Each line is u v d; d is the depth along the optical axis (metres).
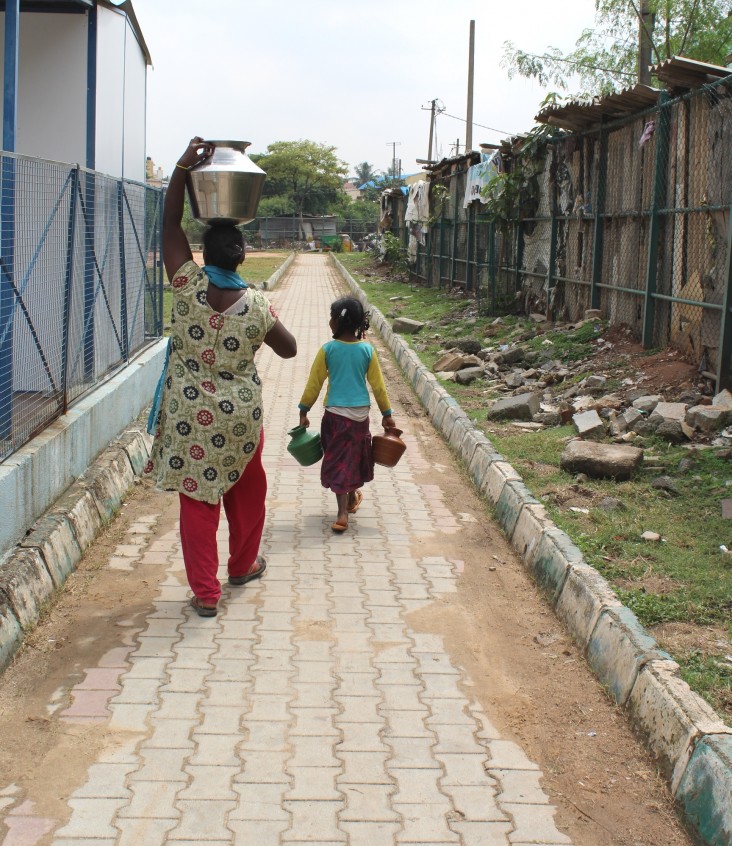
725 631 4.27
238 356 4.62
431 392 9.88
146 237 9.31
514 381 10.17
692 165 8.75
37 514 5.19
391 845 3.05
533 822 3.20
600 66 21.95
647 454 6.99
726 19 20.14
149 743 3.61
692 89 8.68
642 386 8.74
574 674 4.21
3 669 4.10
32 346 5.46
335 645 4.50
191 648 4.42
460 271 19.97
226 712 3.85
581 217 11.86
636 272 10.34
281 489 7.11
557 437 7.75
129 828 3.10
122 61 9.21
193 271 4.55
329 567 5.51
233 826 3.12
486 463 7.01
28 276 5.38
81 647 4.39
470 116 32.50
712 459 6.68
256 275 29.27
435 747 3.64
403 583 5.29
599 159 11.23
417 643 4.54
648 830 3.16
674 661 3.79
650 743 3.55
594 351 10.45
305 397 6.15
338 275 32.25
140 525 6.13
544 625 4.75
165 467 4.65
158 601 4.96
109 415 6.93
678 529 5.56
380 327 16.16
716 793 3.00
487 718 3.87
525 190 13.84
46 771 3.42
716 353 8.26
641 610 4.39
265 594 5.09
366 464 6.20
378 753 3.59
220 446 4.62
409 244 26.23
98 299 7.12
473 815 3.22
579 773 3.48
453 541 6.00
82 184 6.44
